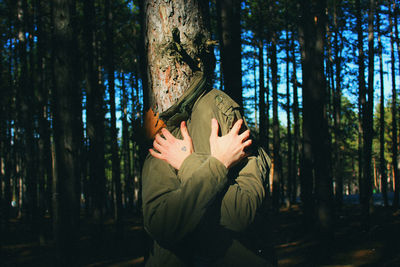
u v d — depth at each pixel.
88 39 10.68
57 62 4.68
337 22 14.37
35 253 8.73
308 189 10.48
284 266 6.49
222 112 1.32
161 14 1.50
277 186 13.88
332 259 6.59
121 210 10.41
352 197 25.81
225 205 1.14
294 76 17.25
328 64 16.02
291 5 12.91
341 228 9.91
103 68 17.28
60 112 4.70
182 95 1.36
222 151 1.17
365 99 9.76
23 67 11.40
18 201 18.08
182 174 1.16
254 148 1.39
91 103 11.34
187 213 1.08
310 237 8.95
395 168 14.77
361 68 9.96
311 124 7.48
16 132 18.73
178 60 1.45
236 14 4.40
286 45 16.48
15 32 13.71
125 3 12.66
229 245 1.18
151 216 1.13
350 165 42.66
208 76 1.45
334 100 15.98
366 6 13.73
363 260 6.42
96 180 10.38
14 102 16.61
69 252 4.62
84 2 10.22
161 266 1.21
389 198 21.94
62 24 4.71
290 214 14.65
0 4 12.48
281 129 30.92
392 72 15.10
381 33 14.37
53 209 4.90
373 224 10.29
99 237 9.65
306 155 10.55
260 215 1.27
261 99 11.83
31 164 11.86
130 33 14.63
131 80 18.66
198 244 1.19
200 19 1.54
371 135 9.70
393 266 5.94
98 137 10.99
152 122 1.37
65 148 4.69
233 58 4.33
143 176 1.25
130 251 8.68
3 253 8.66
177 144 1.23
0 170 22.45
